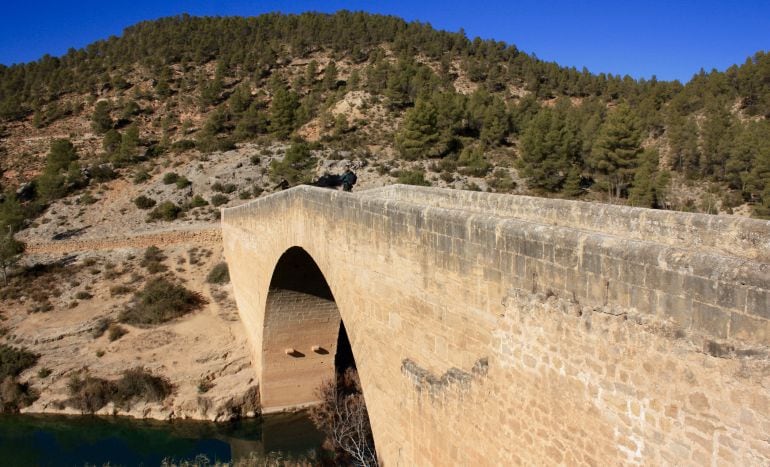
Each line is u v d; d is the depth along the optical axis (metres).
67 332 36.78
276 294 25.28
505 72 125.19
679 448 6.21
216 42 132.75
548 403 8.02
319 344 29.08
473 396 9.73
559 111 85.31
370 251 13.21
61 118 101.62
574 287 7.49
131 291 41.69
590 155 63.06
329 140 78.75
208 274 42.88
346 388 29.31
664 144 78.38
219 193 61.16
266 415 30.03
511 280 8.67
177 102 106.31
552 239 7.80
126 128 95.19
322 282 24.83
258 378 31.23
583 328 7.33
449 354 10.52
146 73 119.69
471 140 78.94
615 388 6.95
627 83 117.81
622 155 55.06
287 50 130.50
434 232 10.61
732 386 5.65
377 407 13.64
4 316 39.34
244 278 31.50
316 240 16.72
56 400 32.44
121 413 31.88
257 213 25.91
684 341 6.09
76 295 41.38
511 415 8.83
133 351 34.97
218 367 33.12
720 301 5.73
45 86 118.44
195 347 34.81
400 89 91.56
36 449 29.27
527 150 60.53
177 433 30.30
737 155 58.06
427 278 10.95
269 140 79.81
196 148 78.50
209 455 28.23
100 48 141.00
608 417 7.07
